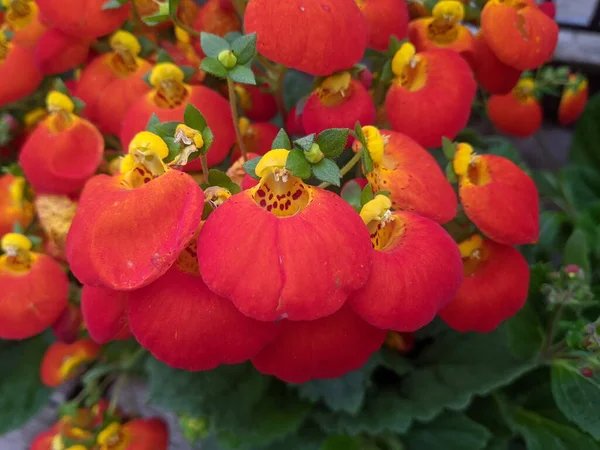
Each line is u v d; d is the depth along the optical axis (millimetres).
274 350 100
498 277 125
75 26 138
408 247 96
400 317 90
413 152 119
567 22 323
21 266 142
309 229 81
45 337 202
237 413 159
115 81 146
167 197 83
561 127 313
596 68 301
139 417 195
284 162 86
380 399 169
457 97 129
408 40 141
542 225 217
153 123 99
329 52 111
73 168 138
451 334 174
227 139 130
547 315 165
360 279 83
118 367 185
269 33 110
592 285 186
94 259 81
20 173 172
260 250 79
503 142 212
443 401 157
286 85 191
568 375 148
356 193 108
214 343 89
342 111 128
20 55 153
